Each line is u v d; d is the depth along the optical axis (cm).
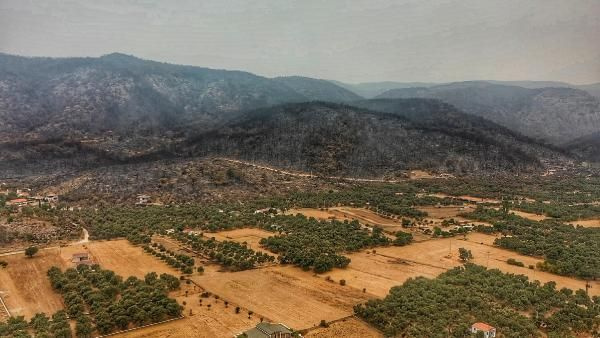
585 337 12156
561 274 17238
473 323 12431
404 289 14850
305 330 12575
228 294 15175
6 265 17050
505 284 15125
